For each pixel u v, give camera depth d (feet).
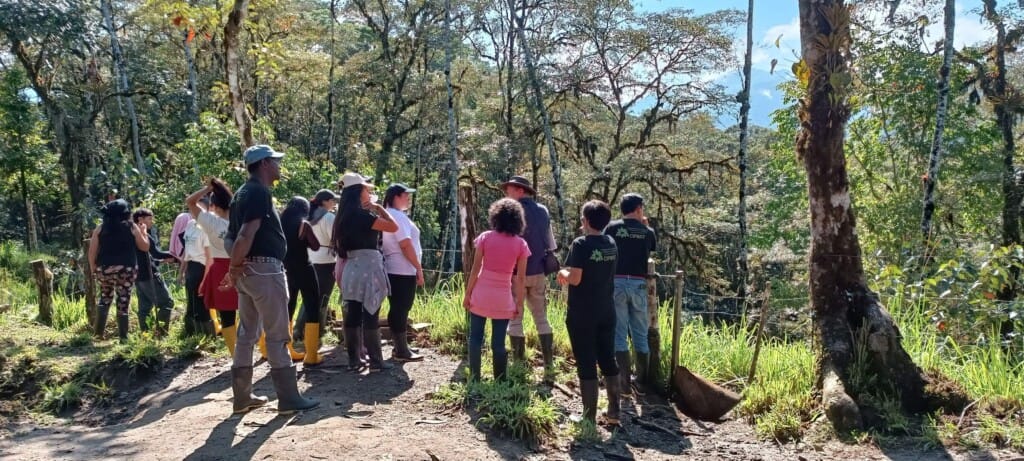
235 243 15.24
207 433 15.38
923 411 17.20
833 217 18.79
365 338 20.12
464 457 14.35
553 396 19.01
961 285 23.73
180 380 20.27
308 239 19.86
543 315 20.40
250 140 30.45
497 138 85.20
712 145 110.83
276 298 15.96
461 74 97.30
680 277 19.83
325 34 96.68
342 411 16.70
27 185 95.20
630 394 19.56
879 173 67.15
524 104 92.27
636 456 15.65
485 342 23.17
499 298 18.12
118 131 86.99
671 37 81.30
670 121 85.46
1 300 35.88
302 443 14.57
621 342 19.48
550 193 89.04
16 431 16.97
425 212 93.97
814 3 18.74
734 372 21.34
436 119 94.68
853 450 15.80
